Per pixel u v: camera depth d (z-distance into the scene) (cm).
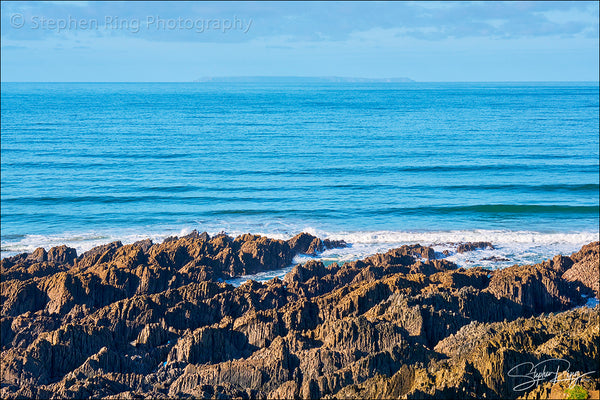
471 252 6050
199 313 4212
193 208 8125
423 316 3797
